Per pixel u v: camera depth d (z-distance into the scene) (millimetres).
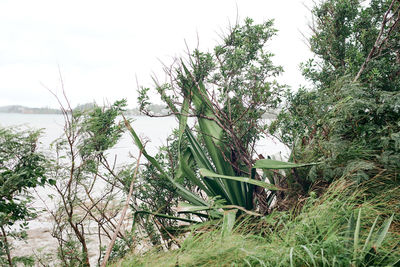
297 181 3729
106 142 3598
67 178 3402
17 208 3027
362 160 3275
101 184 4355
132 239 3660
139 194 4320
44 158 3066
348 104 3393
